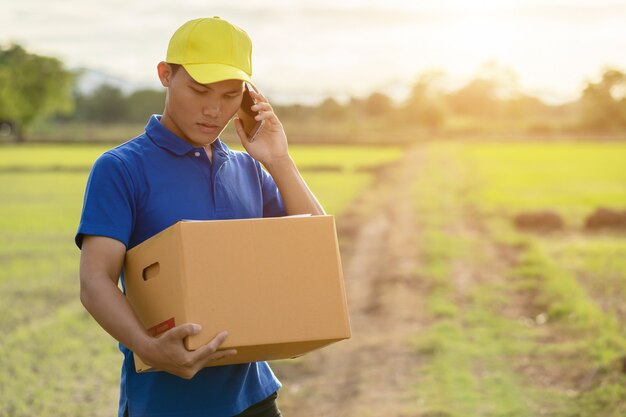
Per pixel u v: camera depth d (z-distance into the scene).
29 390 7.42
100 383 7.73
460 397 7.21
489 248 17.55
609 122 124.38
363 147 81.75
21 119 109.56
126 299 2.53
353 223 22.06
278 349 2.58
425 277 13.14
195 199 2.72
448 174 43.97
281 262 2.50
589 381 7.50
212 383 2.74
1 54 110.31
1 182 37.72
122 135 90.94
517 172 45.28
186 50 2.59
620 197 30.14
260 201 3.01
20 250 17.36
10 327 10.05
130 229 2.63
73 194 31.86
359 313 11.03
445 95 196.62
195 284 2.40
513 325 10.20
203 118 2.64
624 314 10.65
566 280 12.65
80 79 120.56
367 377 7.91
